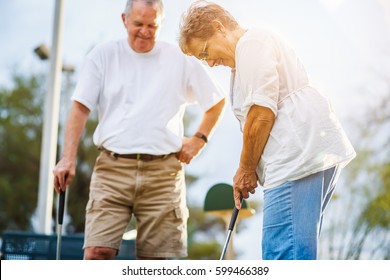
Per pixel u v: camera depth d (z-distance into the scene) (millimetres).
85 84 3963
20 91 20719
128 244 4855
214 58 3205
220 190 4691
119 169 3914
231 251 4660
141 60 4004
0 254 4867
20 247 4879
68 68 13078
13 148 20547
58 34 9500
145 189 3920
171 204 3949
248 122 2992
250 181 3135
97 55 4004
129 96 3949
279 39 3088
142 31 3889
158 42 4066
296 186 2934
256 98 2936
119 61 4004
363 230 8836
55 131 9320
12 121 20703
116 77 3977
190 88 4160
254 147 3023
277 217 2961
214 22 3148
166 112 3969
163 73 4004
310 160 2896
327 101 3016
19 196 20453
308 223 2910
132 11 3902
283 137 2959
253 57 2980
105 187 3914
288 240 2934
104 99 3986
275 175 2973
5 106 20703
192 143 4156
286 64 3045
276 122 2990
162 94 3971
